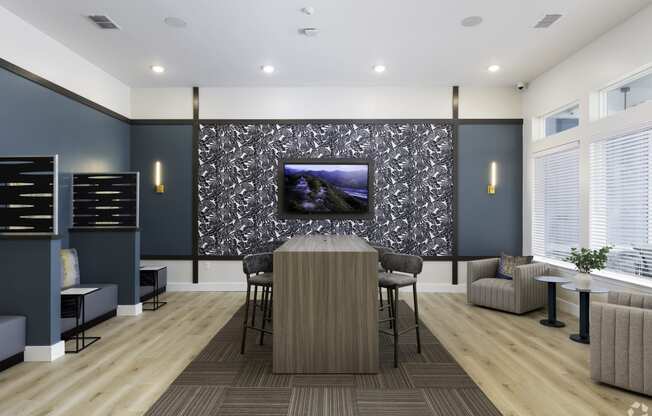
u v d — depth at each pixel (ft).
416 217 19.49
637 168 12.34
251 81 18.88
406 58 15.99
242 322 14.20
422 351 11.21
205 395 8.45
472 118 19.54
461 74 17.84
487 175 19.53
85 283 15.12
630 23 12.48
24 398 8.29
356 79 18.56
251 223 19.58
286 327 9.56
